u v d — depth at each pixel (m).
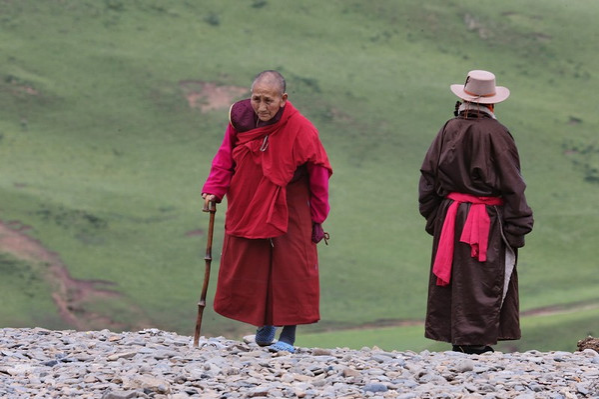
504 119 96.31
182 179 86.38
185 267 72.25
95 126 92.81
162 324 63.69
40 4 110.12
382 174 88.25
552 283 69.62
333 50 108.38
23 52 101.94
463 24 113.56
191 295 68.31
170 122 94.62
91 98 97.00
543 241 77.12
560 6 116.62
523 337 54.44
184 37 108.06
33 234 74.44
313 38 110.06
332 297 67.81
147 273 70.88
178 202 82.38
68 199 80.44
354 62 106.56
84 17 109.06
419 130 95.56
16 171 84.38
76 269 70.44
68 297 66.75
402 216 81.94
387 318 64.38
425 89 102.31
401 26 113.19
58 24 107.12
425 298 68.19
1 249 71.56
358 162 90.06
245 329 63.62
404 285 70.38
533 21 113.88
